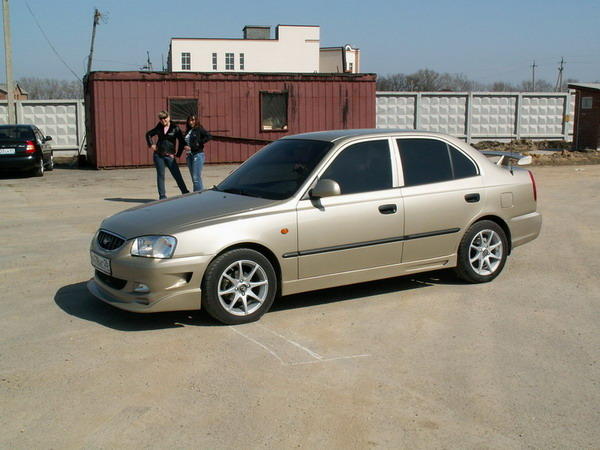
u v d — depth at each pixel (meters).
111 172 19.39
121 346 5.03
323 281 5.89
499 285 6.81
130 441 3.63
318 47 69.50
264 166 6.45
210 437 3.68
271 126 21.66
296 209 5.68
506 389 4.30
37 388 4.29
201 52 67.50
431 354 4.91
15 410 3.99
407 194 6.25
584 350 4.99
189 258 5.23
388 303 6.18
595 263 7.73
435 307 6.06
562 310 5.98
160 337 5.22
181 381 4.41
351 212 5.92
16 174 18.73
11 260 7.84
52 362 4.71
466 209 6.59
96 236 5.88
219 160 21.38
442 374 4.54
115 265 5.37
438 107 27.14
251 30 70.25
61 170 20.17
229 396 4.18
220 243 5.31
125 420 3.87
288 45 68.75
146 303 5.28
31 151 17.47
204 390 4.27
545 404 4.09
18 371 4.56
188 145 11.85
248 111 21.33
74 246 8.64
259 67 68.44
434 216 6.39
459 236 6.61
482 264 6.83
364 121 22.38
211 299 5.35
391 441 3.64
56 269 7.40
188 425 3.81
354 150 6.16
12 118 23.52
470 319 5.72
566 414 3.96
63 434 3.71
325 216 5.79
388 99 26.67
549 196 13.34
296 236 5.66
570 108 28.19
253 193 6.05
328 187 5.65
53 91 72.94
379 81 67.12
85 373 4.53
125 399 4.14
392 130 6.54
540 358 4.84
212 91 20.91
